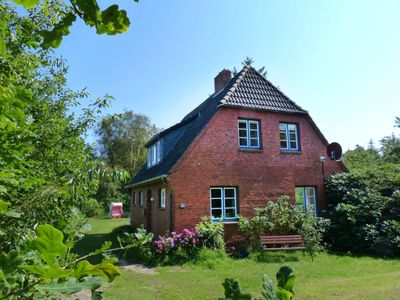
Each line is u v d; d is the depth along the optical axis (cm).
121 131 4259
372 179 1433
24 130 159
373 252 1248
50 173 312
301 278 866
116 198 3406
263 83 1554
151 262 1091
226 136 1373
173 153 1522
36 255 96
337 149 1566
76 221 184
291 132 1543
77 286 79
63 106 437
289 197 1449
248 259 1138
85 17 112
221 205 1330
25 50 258
